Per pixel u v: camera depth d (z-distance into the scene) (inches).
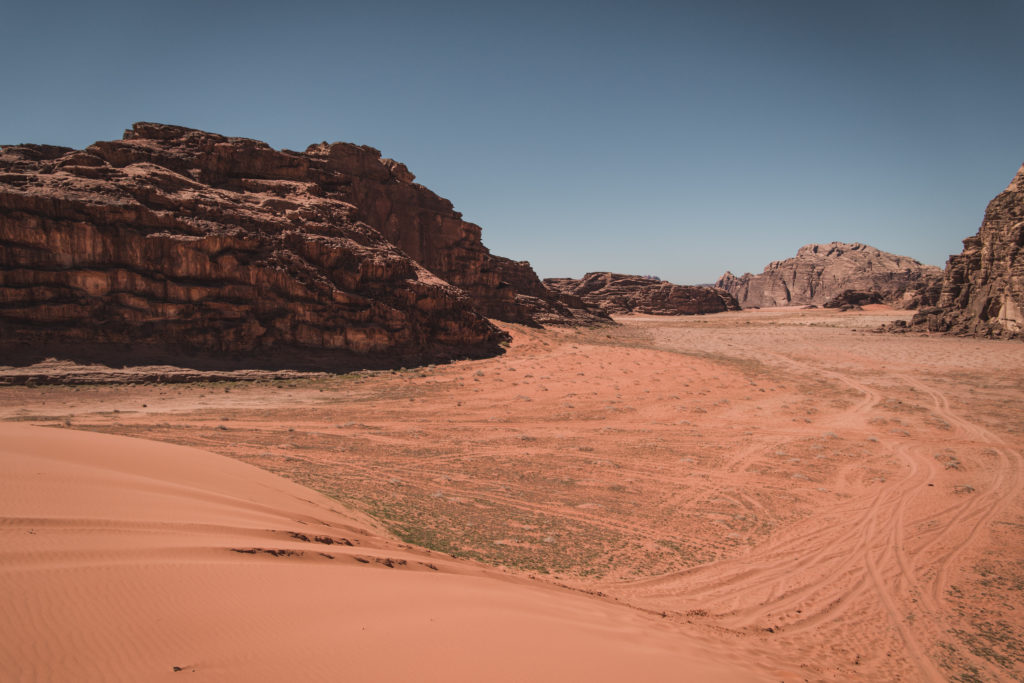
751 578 795.4
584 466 1374.3
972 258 4362.7
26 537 386.0
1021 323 3710.6
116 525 454.3
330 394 2142.0
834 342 3973.9
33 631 281.4
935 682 545.6
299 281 2539.4
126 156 2583.7
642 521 1002.1
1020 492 1189.1
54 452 690.8
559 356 3142.2
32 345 1953.7
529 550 822.5
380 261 2893.7
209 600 364.5
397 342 2751.0
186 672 276.4
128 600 336.8
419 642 362.3
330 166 3550.7
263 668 295.3
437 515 926.4
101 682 254.4
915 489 1223.5
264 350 2381.9
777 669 496.7
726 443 1647.4
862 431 1812.3
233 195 2711.6
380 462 1279.5
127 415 1596.9
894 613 701.3
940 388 2481.5
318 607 393.7
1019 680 558.9
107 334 2089.1
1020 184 4045.3
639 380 2591.0
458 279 4306.1
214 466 825.5
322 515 729.6
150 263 2246.6
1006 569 832.9
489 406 2097.7
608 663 385.7
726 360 3294.8
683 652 462.9
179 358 2162.9
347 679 298.4
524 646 387.9
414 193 4138.8
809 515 1064.2
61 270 2084.2
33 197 2068.2
